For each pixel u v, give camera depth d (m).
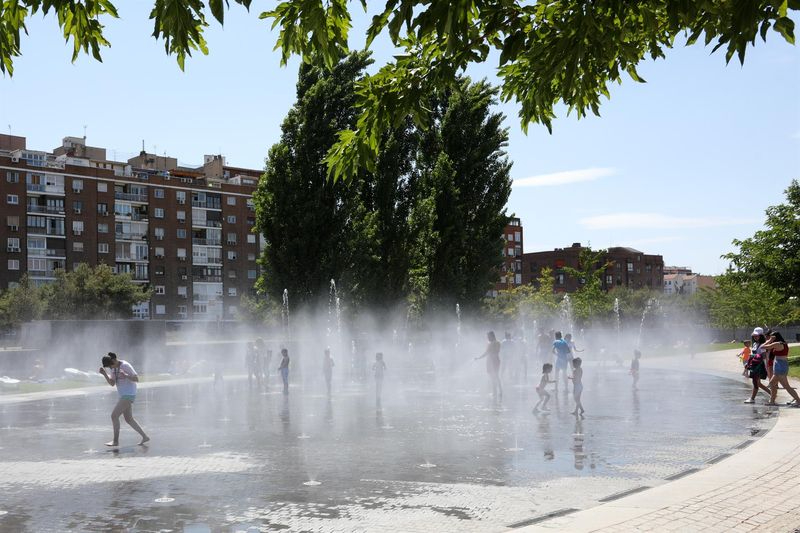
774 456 11.70
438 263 52.28
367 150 6.65
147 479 11.22
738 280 39.88
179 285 108.69
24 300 77.94
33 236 96.25
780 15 4.90
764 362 21.55
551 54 5.54
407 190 54.75
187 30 5.24
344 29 6.20
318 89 47.56
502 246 54.50
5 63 6.14
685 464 11.77
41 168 97.31
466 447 13.89
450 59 6.09
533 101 6.92
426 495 9.78
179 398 26.61
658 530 7.28
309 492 10.09
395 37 5.12
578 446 13.76
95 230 101.56
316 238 47.44
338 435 15.92
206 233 111.88
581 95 6.66
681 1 4.96
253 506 9.29
